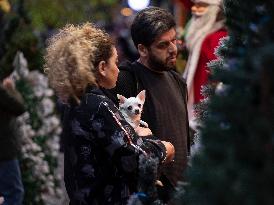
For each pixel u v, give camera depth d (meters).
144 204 7.16
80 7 24.17
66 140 7.94
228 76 5.62
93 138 7.70
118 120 7.67
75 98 7.77
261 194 5.11
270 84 5.37
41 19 23.14
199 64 12.84
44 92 13.75
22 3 15.53
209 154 5.50
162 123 8.60
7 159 10.20
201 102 7.82
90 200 7.71
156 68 8.72
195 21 13.20
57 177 13.95
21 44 14.57
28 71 14.10
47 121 13.70
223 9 7.39
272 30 5.86
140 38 8.69
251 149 5.25
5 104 9.96
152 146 7.84
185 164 8.66
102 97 7.75
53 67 7.85
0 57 14.90
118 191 7.71
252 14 6.14
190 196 5.55
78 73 7.73
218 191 5.25
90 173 7.70
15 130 10.52
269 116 5.33
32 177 12.95
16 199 10.33
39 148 13.02
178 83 9.03
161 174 8.42
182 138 8.74
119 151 7.59
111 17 27.41
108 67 7.97
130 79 8.72
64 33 8.04
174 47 8.69
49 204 13.55
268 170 5.13
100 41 7.91
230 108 5.41
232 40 6.97
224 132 5.45
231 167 5.26
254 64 5.46
